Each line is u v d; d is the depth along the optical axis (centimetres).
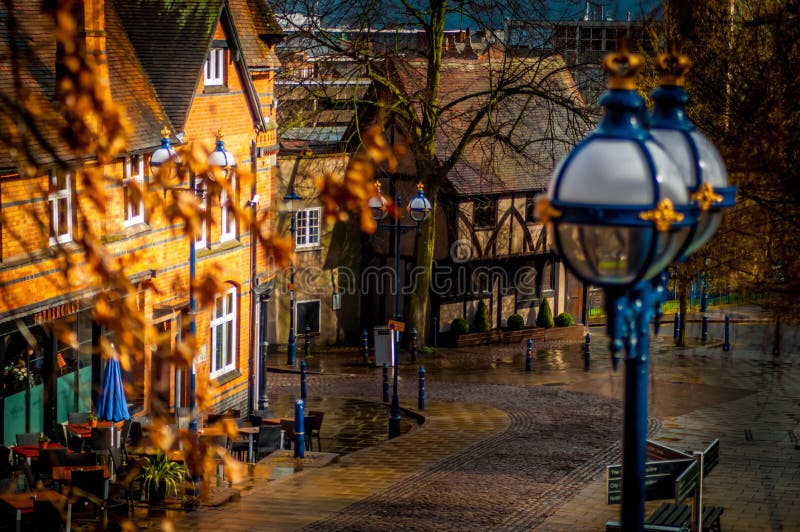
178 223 2486
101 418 1911
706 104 1633
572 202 498
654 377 3441
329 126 5459
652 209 492
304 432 2488
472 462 2222
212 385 926
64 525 1592
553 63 4962
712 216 584
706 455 1465
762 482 1970
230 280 2748
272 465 2186
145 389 2406
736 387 3322
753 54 1583
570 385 3559
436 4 4091
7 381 2011
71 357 2198
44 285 1994
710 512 1531
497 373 3894
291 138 5194
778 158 1338
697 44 1633
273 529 1683
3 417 2003
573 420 2792
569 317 4972
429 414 2933
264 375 2973
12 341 2027
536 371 3938
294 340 4047
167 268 2455
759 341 4197
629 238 502
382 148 661
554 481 2031
